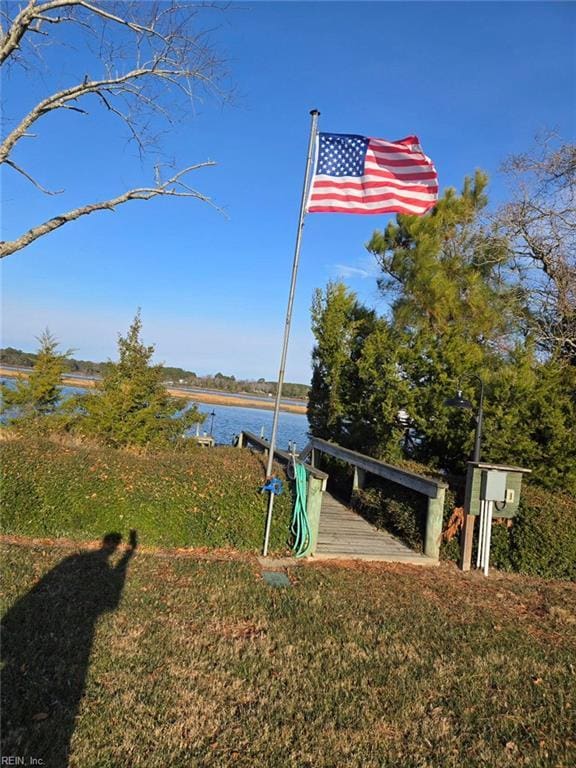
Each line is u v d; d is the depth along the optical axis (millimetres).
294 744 2934
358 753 2900
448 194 11719
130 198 5234
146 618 4301
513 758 2990
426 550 7047
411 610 5102
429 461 10094
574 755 3066
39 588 4672
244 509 6652
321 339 12500
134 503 6473
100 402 11562
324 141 6672
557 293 11930
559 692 3746
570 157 11844
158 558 5984
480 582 6336
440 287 10500
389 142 6613
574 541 6762
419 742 3057
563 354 11453
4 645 3574
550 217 11797
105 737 2814
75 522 6418
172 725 2977
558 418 8031
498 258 11523
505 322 10969
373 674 3762
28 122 4676
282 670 3701
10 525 6328
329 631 4406
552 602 5754
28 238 4633
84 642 3764
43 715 2914
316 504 6762
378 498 8617
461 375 9570
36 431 11938
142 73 5402
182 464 7055
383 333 10953
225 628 4297
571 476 7906
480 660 4133
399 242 12062
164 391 12266
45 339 14469
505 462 8141
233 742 2898
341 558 6773
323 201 6562
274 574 5875
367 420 11219
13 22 4523
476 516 6996
